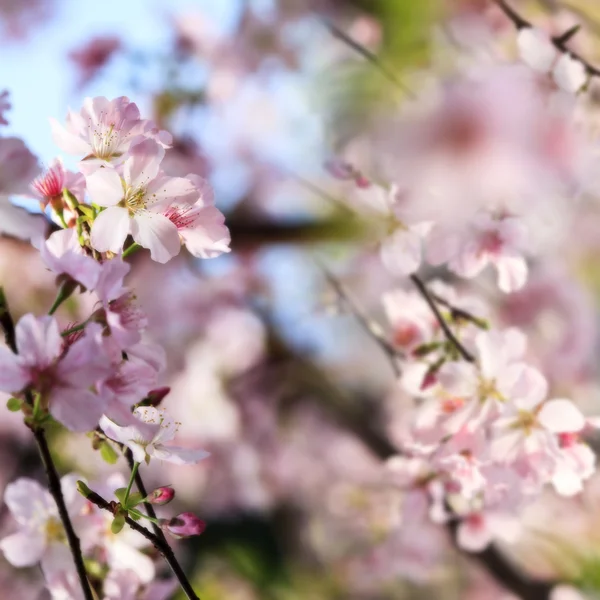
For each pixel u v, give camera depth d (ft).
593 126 3.57
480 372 3.69
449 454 3.69
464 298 3.96
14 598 4.80
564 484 3.69
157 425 3.31
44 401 3.26
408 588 6.77
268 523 7.20
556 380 4.59
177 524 3.36
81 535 3.56
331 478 6.79
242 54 5.27
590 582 5.67
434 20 3.76
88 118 3.38
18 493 3.56
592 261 4.25
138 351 3.34
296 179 4.92
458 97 3.28
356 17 3.98
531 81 3.34
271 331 6.41
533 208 3.67
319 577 7.07
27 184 3.27
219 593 6.94
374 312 5.33
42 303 4.65
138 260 5.41
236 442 6.44
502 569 5.57
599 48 4.18
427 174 3.29
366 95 3.84
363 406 6.90
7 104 3.28
